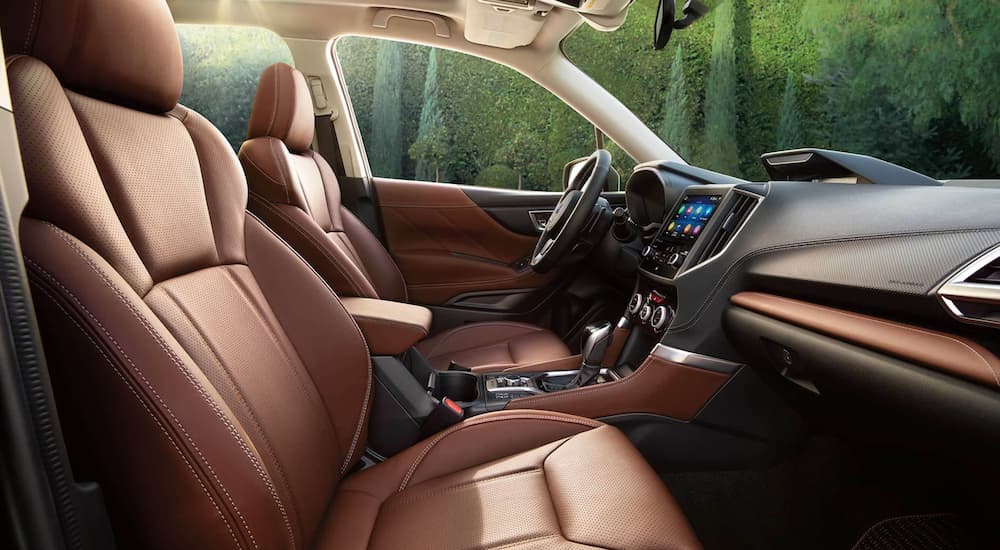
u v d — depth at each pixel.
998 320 0.73
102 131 0.70
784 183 1.33
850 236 1.06
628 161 2.33
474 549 0.78
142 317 0.59
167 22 0.82
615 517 0.80
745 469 1.41
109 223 0.65
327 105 2.31
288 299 1.01
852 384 0.96
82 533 0.50
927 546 1.17
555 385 1.56
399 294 2.24
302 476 0.80
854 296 0.99
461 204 2.32
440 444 1.06
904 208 1.01
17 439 0.43
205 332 0.75
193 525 0.58
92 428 0.55
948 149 1.61
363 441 1.06
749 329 1.21
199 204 0.88
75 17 0.66
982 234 0.82
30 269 0.53
